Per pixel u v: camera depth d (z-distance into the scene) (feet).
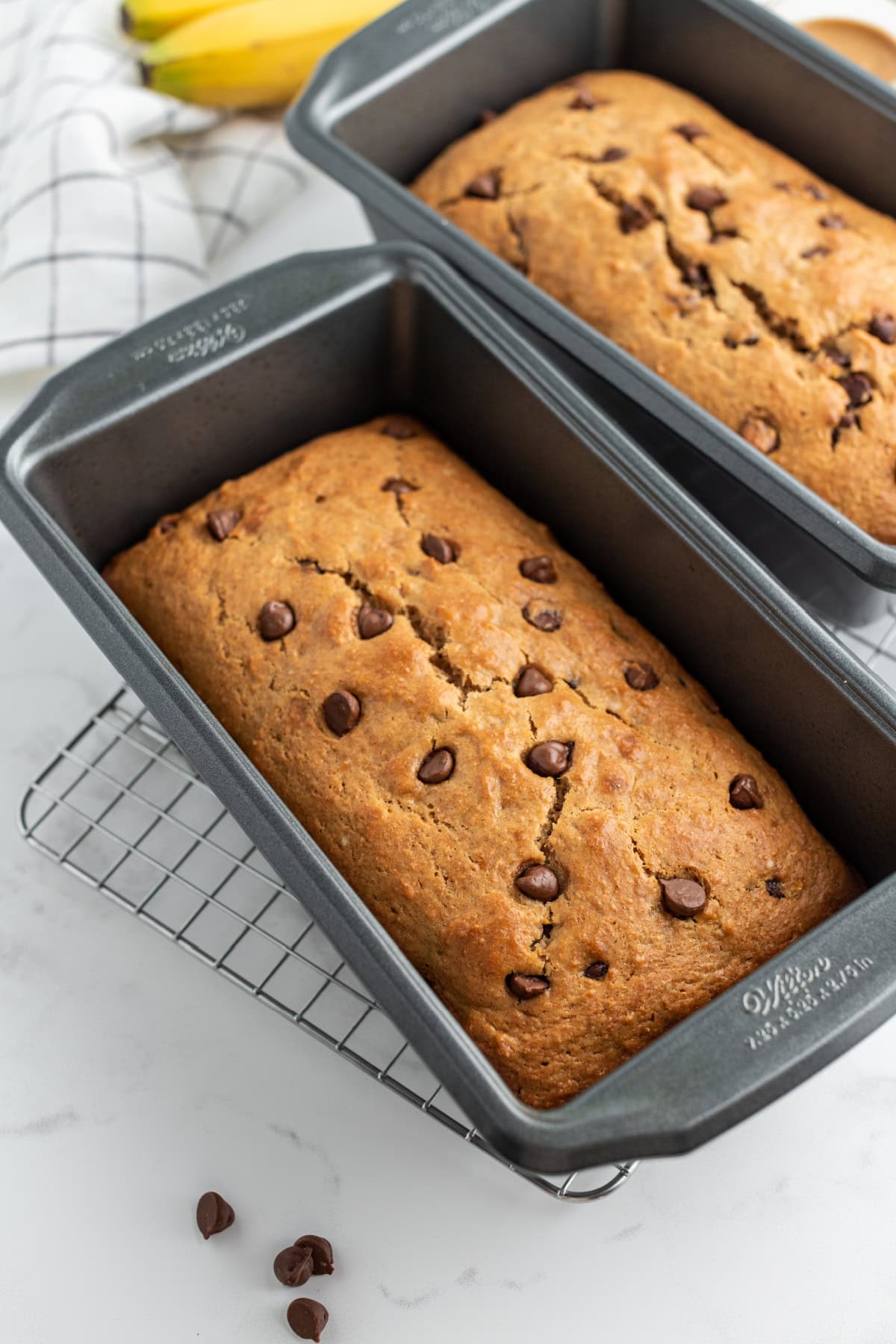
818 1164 1.78
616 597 1.95
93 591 1.74
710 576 1.80
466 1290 1.73
